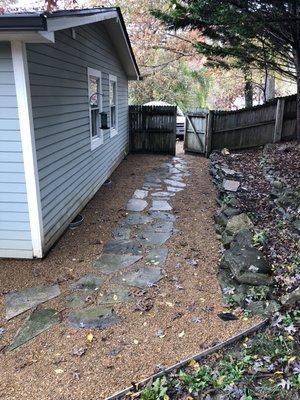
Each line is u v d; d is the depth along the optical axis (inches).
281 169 274.4
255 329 105.7
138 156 415.2
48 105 160.1
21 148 141.9
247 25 256.5
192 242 174.9
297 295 111.0
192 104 824.3
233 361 93.4
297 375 85.9
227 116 389.7
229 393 82.5
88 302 124.4
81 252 164.7
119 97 357.7
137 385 87.1
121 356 98.0
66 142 187.8
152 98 787.4
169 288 132.3
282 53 353.1
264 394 81.8
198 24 306.5
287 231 160.6
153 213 218.4
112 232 188.5
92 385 88.7
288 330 101.7
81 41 214.2
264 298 118.0
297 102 343.0
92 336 106.5
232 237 162.6
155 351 99.6
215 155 372.5
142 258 157.6
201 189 274.5
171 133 418.0
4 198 148.9
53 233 170.9
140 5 590.2
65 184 187.5
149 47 603.8
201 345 100.9
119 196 255.8
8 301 125.6
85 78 225.1
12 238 154.4
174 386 86.4
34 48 142.7
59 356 98.7
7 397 85.7
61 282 138.2
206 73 618.2
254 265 131.4
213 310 117.4
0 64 132.3
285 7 256.2
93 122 268.5
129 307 120.9
